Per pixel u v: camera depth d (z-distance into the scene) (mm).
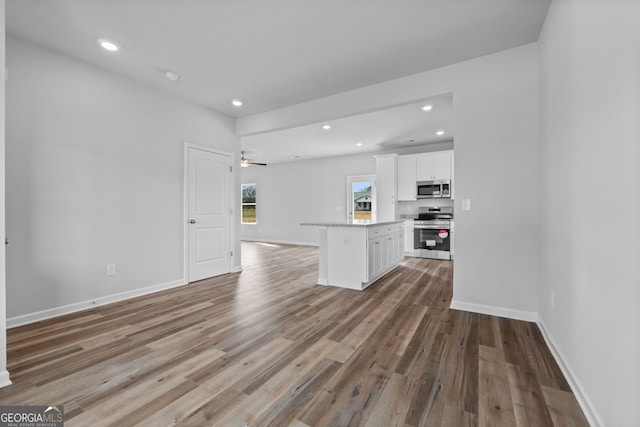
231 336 2307
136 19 2277
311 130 5383
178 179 3850
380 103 3367
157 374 1765
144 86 3453
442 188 5977
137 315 2771
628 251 1071
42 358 1952
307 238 8508
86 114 2953
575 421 1358
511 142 2643
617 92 1147
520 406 1460
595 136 1346
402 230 5500
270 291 3604
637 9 1001
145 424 1347
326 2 2086
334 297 3352
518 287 2639
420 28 2385
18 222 2520
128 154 3303
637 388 1007
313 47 2672
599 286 1306
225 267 4547
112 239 3162
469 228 2838
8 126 2455
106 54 2801
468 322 2570
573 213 1637
